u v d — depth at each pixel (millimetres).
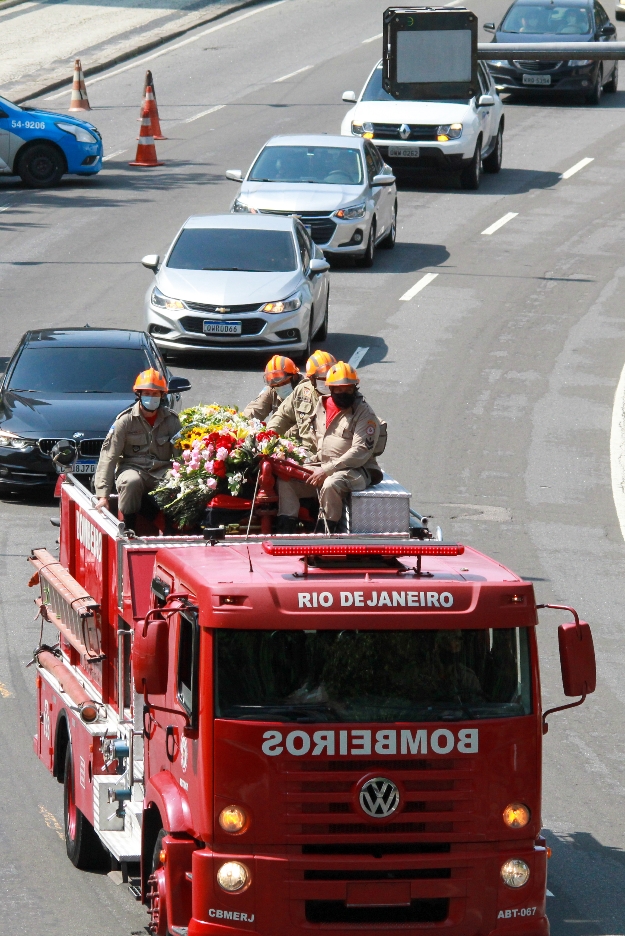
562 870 28031
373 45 140625
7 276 78250
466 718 21562
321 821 21234
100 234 86375
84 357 55406
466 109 98875
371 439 29734
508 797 21641
